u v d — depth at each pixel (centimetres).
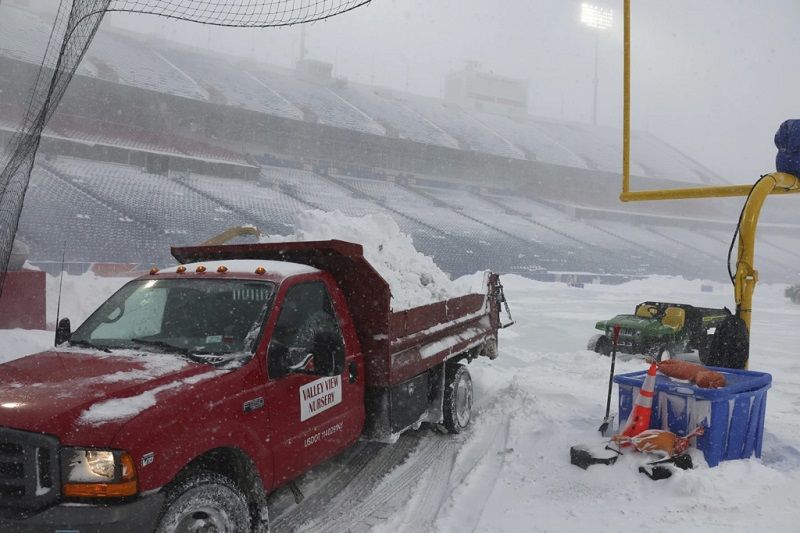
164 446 310
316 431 427
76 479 292
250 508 369
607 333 1217
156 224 3688
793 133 665
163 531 304
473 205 6372
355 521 448
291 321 431
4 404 314
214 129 5350
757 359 1237
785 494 472
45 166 4038
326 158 6050
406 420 543
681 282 4453
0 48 4188
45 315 1067
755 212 643
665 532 413
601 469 503
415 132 6612
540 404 751
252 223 4097
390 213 5269
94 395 319
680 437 515
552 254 5300
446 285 733
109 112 4806
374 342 495
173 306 430
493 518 446
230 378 359
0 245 672
